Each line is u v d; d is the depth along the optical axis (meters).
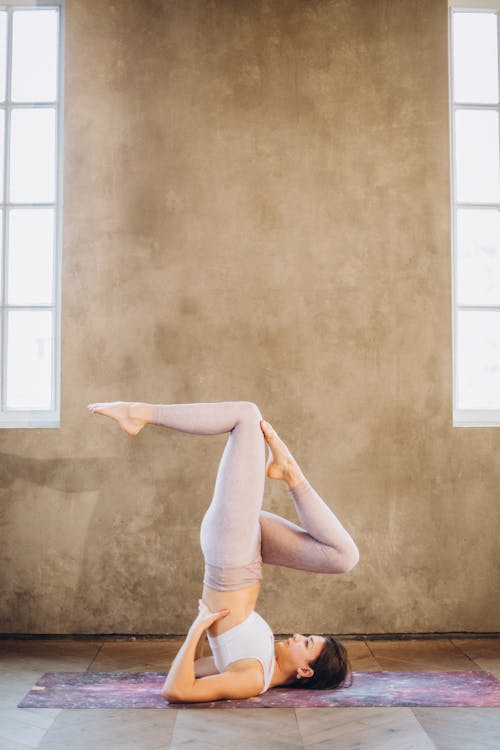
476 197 4.61
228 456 3.28
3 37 4.55
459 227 4.59
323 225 4.34
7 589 4.18
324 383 4.28
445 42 4.41
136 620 4.17
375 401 4.28
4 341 4.44
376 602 4.20
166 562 4.19
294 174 4.35
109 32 4.38
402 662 3.73
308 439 4.25
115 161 4.33
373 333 4.30
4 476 4.21
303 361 4.28
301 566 3.45
